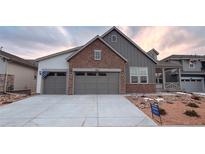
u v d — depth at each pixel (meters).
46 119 6.29
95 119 6.27
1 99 11.41
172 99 11.17
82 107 8.64
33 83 21.88
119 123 5.76
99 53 15.13
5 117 6.62
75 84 14.80
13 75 17.17
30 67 20.95
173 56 25.16
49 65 15.22
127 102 10.16
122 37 17.19
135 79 16.50
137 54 16.95
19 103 9.95
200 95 14.70
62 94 14.87
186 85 22.55
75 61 14.84
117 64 15.12
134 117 6.55
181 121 5.97
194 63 24.92
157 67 18.36
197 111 7.48
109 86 15.02
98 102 10.18
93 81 14.98
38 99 11.52
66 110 7.91
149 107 8.46
